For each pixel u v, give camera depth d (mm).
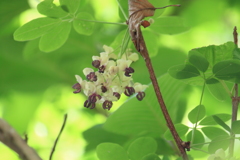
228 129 870
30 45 1067
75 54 1156
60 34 931
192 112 892
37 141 1209
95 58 877
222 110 1125
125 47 885
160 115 970
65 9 911
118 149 887
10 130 814
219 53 888
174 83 958
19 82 1184
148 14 867
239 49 877
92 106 880
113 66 873
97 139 1019
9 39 1168
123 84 880
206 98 1120
